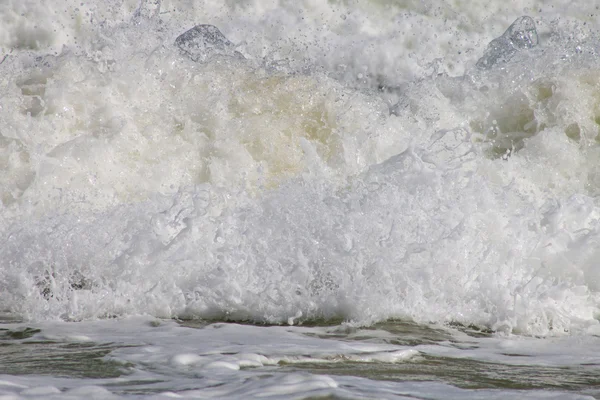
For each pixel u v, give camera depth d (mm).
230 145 23594
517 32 28484
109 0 33719
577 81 25406
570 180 23297
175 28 32688
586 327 14641
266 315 15047
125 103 24703
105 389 9234
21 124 23719
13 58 26828
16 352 11961
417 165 17547
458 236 15836
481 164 22266
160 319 14961
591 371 11453
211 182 23109
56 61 25859
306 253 15758
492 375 10992
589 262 16047
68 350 12062
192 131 24047
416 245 15711
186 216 17047
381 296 15078
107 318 15055
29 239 17203
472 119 25188
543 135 24234
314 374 10180
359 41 34188
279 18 35312
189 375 10195
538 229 16703
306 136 24125
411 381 10242
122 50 26344
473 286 15352
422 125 24109
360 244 15734
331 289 15289
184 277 15820
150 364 10914
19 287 16047
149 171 22953
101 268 16312
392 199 16703
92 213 18547
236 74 25734
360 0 36344
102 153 23000
